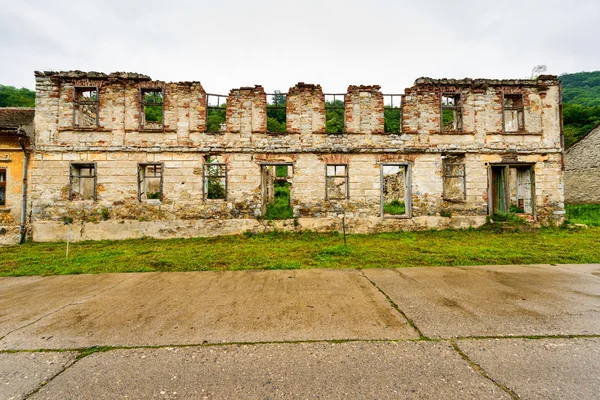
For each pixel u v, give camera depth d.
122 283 6.61
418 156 13.62
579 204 22.28
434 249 9.74
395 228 13.34
